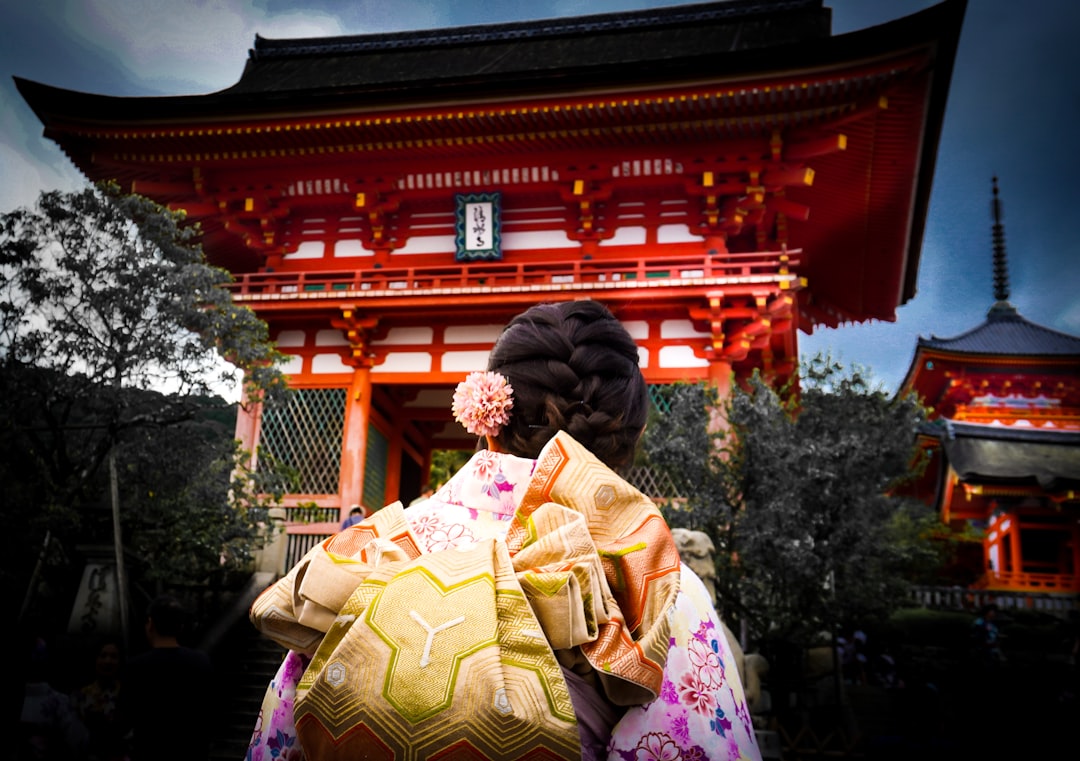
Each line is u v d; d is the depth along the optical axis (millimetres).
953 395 36719
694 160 17375
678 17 23312
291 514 16594
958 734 13164
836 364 13594
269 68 25609
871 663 16703
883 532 13125
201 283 11422
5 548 10836
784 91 15836
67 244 10586
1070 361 34312
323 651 997
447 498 1267
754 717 11047
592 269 17469
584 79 16203
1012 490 29891
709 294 15781
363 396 17359
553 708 902
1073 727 13211
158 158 18875
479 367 17344
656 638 1000
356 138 17812
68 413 10992
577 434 1264
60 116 17797
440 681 899
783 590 12398
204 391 11273
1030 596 26750
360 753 893
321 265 19188
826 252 22172
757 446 12812
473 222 18078
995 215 37906
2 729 7328
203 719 4562
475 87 16547
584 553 1045
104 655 6855
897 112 16812
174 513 11156
